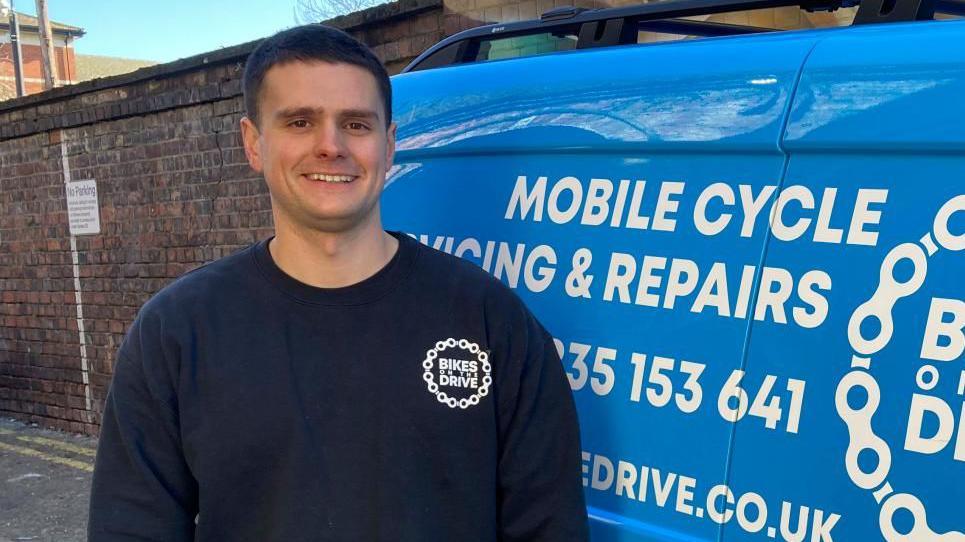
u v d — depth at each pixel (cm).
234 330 142
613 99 153
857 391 120
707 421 133
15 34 2141
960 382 112
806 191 129
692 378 135
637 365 142
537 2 408
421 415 140
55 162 651
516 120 166
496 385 145
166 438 142
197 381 140
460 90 178
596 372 147
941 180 118
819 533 121
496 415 146
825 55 133
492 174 168
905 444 115
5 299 712
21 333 704
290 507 138
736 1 169
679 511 135
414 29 445
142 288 607
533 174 161
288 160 142
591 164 154
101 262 632
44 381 691
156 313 144
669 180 143
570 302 152
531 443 145
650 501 139
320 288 143
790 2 169
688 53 150
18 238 692
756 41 145
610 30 183
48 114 653
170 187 577
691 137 141
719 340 133
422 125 182
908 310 117
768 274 130
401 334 142
